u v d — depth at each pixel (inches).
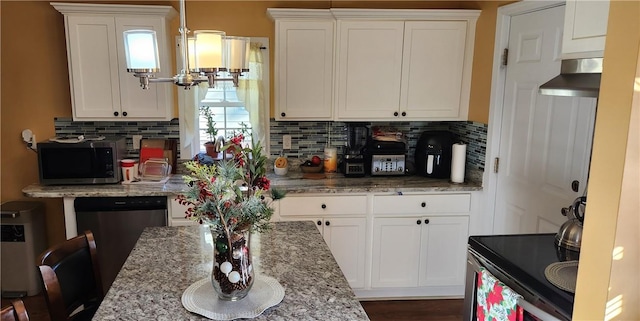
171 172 138.5
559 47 98.8
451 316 125.3
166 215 122.0
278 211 124.3
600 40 62.9
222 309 58.9
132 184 126.6
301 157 147.5
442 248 131.8
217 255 60.5
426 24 131.2
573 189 95.4
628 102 46.3
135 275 69.6
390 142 138.3
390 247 130.2
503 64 120.5
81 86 125.7
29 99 134.6
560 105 99.3
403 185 128.7
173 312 58.5
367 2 138.1
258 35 138.9
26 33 131.3
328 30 130.2
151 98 128.8
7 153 136.4
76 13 121.3
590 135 90.1
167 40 128.6
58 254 69.6
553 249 75.6
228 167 57.7
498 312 68.2
